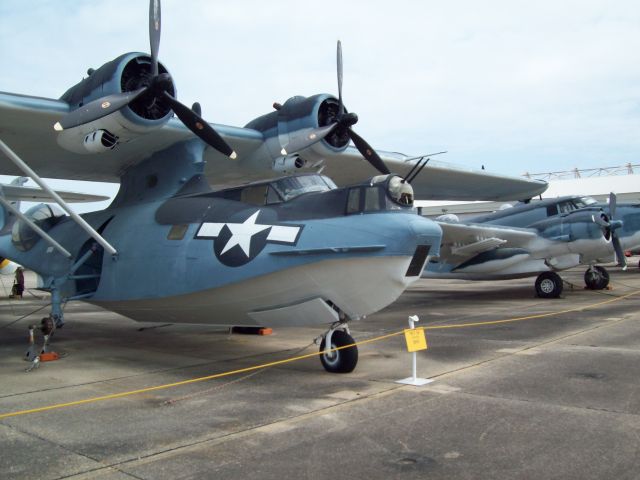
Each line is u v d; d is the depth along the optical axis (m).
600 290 15.86
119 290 7.72
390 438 3.86
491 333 8.71
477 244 13.93
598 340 7.73
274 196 6.61
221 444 3.83
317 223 5.89
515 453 3.50
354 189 5.90
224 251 6.38
